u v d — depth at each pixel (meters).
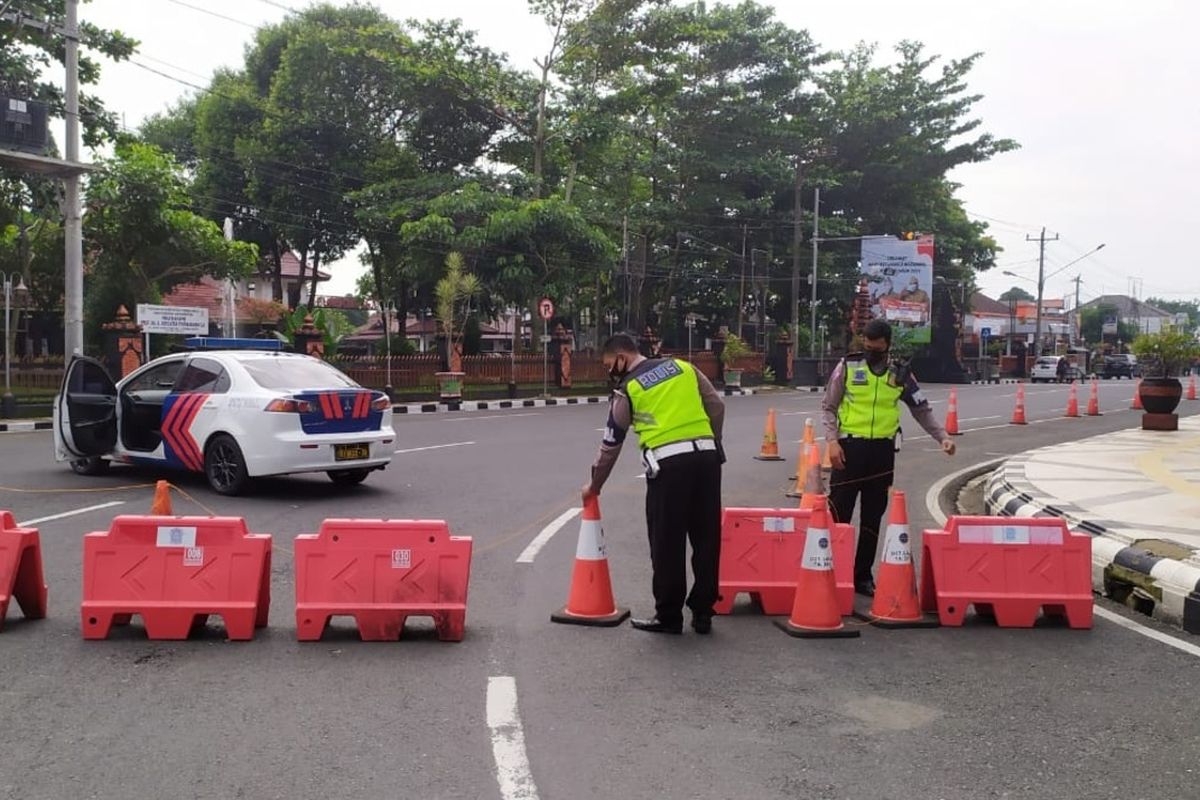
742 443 17.23
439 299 29.67
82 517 8.91
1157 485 10.88
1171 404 19.12
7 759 3.82
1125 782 3.74
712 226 43.38
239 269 27.39
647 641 5.55
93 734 4.08
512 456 14.46
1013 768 3.86
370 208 34.12
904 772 3.81
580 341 54.97
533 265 32.16
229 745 3.98
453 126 36.84
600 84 35.00
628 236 40.81
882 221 49.44
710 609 5.73
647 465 5.66
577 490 11.19
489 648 5.36
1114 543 7.30
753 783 3.69
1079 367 62.50
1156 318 109.00
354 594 5.47
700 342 53.25
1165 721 4.40
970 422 23.48
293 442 10.01
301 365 10.98
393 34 33.81
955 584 6.00
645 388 5.64
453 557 5.51
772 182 42.25
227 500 10.00
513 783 3.65
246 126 39.41
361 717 4.30
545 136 33.91
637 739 4.10
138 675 4.84
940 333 52.03
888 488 6.76
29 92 21.39
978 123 47.62
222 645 5.36
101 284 25.78
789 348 43.34
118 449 11.14
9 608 5.93
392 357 28.03
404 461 13.73
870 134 46.38
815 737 4.16
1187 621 6.00
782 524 6.31
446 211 31.53
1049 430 21.17
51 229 26.64
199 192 40.81
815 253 42.72
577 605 5.94
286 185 38.22
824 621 5.72
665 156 39.81
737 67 41.22
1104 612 6.44
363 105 38.84
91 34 21.39
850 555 6.27
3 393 21.55
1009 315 82.56
